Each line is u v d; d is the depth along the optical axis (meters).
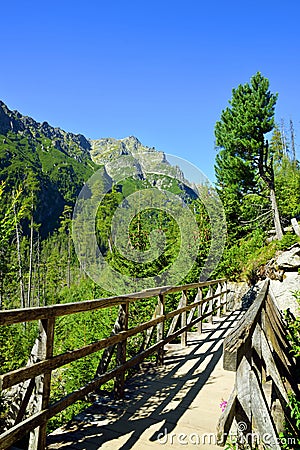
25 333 8.20
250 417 2.11
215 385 4.18
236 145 15.26
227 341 1.84
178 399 3.72
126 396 3.78
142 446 2.71
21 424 2.13
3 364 6.89
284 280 10.57
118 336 3.43
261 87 15.13
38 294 22.09
